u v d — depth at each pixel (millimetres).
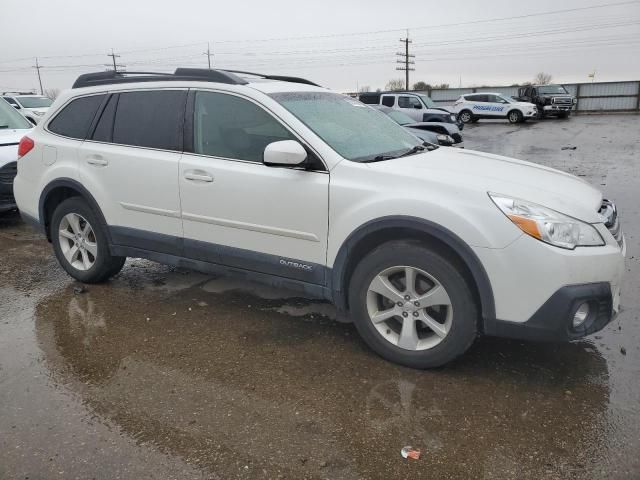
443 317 3223
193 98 3986
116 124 4352
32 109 20000
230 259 3867
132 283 4852
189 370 3328
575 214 2979
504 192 3014
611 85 33656
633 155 13820
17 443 2646
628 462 2479
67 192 4734
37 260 5617
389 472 2436
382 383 3164
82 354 3541
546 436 2670
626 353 3496
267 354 3525
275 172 3539
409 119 15984
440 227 3010
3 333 3857
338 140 3586
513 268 2893
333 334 3814
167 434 2711
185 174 3896
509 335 3016
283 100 3746
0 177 6598
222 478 2408
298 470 2453
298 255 3562
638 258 5332
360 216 3240
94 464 2496
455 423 2777
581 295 2854
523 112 27750
